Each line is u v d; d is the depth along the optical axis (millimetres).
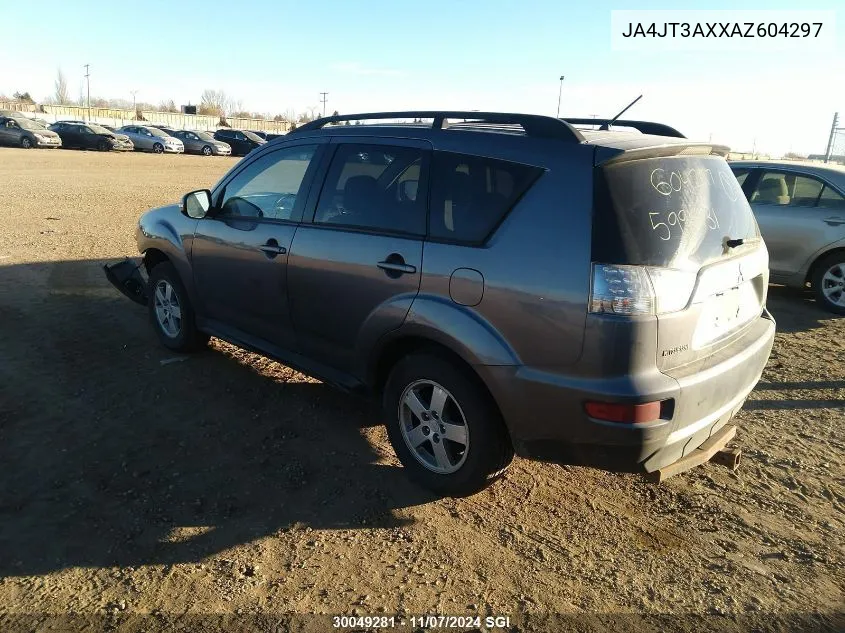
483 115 3170
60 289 6965
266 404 4363
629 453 2660
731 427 3346
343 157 3715
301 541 2982
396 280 3223
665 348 2641
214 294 4555
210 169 26203
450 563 2875
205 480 3432
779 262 7504
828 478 3691
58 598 2574
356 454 3756
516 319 2783
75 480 3377
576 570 2859
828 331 6562
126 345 5371
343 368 3719
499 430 3033
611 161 2684
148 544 2916
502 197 2920
